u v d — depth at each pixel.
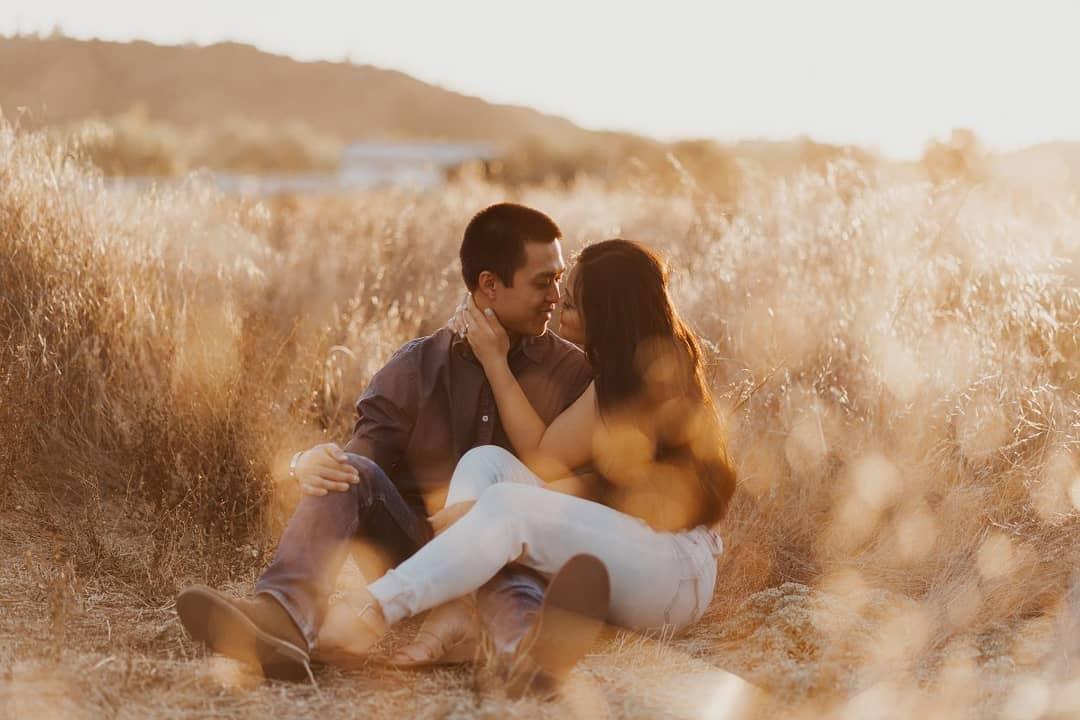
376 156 70.81
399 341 5.31
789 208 6.08
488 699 2.44
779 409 4.43
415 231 7.79
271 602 2.62
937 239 5.02
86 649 2.78
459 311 3.25
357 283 6.47
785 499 4.01
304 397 4.68
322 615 2.67
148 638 2.92
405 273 6.63
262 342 4.97
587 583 2.46
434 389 3.22
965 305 4.63
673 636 3.03
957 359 4.38
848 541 3.86
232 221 6.15
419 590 2.64
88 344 4.48
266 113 134.12
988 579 3.36
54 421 4.20
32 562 3.44
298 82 143.38
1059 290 4.64
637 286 2.92
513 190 10.93
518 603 2.69
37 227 4.73
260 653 2.54
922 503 3.92
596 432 2.96
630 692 2.63
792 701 2.58
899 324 4.64
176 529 3.67
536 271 3.09
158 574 3.35
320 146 65.69
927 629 3.09
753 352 4.73
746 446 4.11
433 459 3.24
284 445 4.25
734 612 3.37
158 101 126.81
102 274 4.79
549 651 2.47
